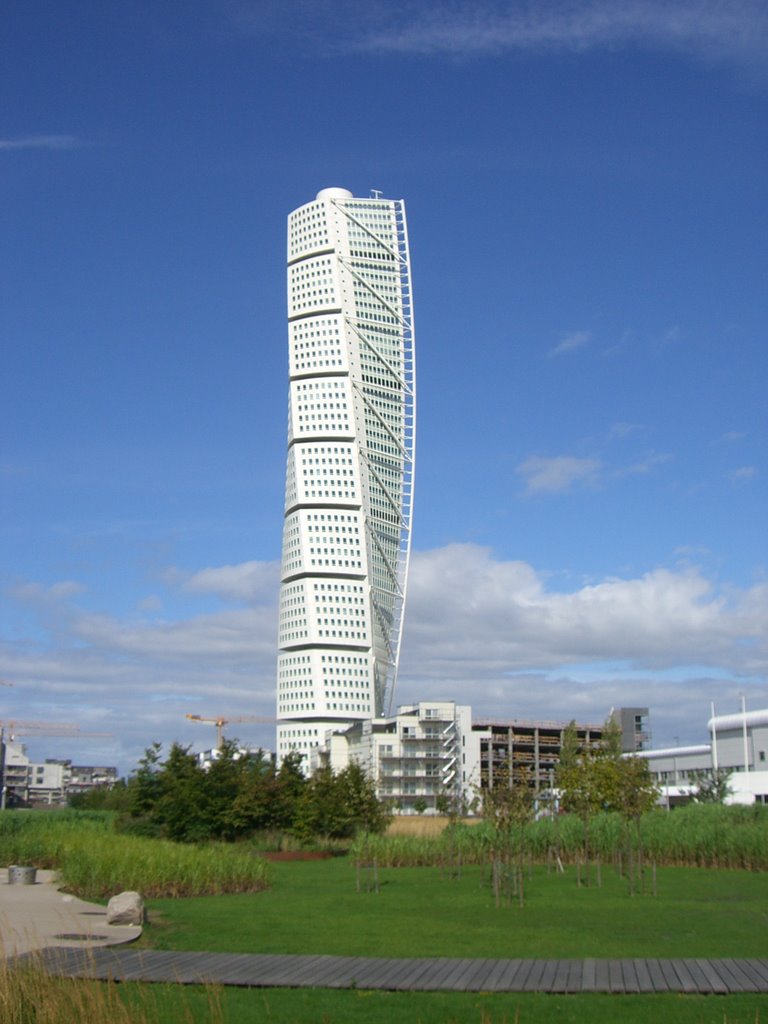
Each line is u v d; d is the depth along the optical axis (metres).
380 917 47.97
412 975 31.81
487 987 30.20
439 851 85.38
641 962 33.56
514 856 79.19
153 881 56.12
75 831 87.69
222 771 107.44
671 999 28.80
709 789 138.75
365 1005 28.42
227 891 59.91
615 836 82.31
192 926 43.66
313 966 33.22
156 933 40.97
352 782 111.75
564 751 139.12
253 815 102.06
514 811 63.97
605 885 66.06
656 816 90.25
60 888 57.66
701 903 55.09
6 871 71.19
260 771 112.19
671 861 81.88
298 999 29.14
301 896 58.22
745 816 94.19
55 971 30.92
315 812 103.44
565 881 69.44
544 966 33.03
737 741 172.75
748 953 37.09
